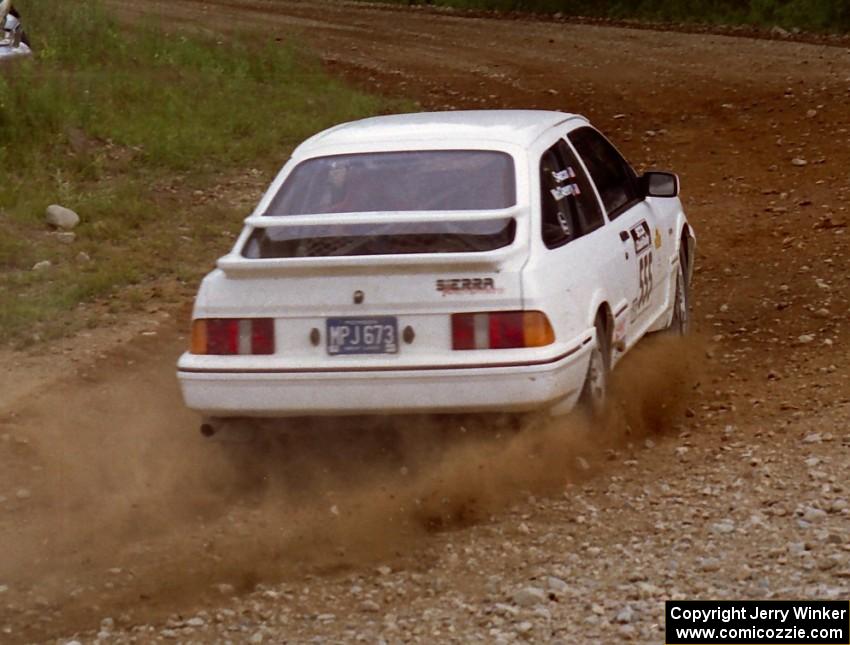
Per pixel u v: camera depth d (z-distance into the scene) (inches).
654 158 1181.7
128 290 734.5
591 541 404.2
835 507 405.1
